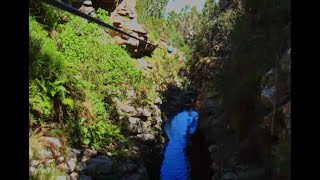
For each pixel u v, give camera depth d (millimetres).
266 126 5305
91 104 10617
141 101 14820
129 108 13234
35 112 8250
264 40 5840
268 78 5410
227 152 8281
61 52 11422
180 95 31938
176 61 35531
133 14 19562
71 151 8609
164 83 27047
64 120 9203
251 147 6383
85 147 9492
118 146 10961
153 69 21625
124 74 14570
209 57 20000
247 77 6648
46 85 8766
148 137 13555
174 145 19188
